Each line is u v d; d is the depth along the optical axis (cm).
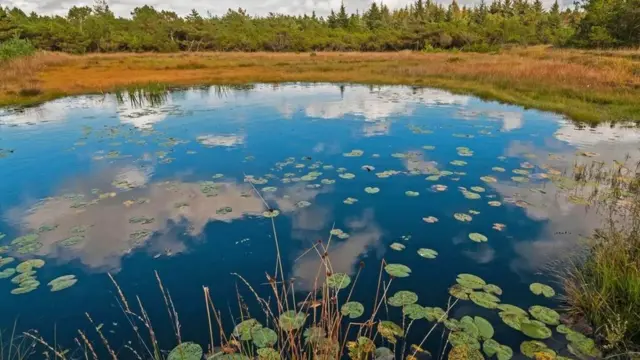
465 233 434
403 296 327
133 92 1415
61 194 552
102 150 762
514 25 4206
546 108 1095
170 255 400
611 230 377
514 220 459
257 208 502
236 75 1988
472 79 1667
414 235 431
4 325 305
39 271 373
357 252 400
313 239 427
